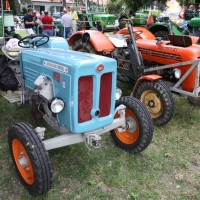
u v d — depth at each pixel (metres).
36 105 3.12
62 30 12.10
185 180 2.81
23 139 2.31
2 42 5.33
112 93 2.56
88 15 12.67
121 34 5.24
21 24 17.58
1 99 4.46
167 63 4.17
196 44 4.43
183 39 4.03
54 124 2.69
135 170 2.90
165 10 19.11
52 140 2.42
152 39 5.01
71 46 5.50
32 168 2.28
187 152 3.32
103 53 4.80
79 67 2.25
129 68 4.40
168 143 3.50
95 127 2.50
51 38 3.58
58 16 21.06
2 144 3.30
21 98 3.30
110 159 3.06
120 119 2.86
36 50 3.09
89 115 2.45
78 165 2.93
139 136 3.00
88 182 2.68
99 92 2.43
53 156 3.04
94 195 2.54
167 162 3.08
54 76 2.49
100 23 12.10
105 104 2.55
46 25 10.54
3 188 2.59
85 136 2.54
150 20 7.79
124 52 4.60
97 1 13.05
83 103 2.38
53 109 2.36
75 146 3.25
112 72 2.50
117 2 16.95
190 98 4.71
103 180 2.73
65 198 2.49
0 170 2.84
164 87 3.68
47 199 2.46
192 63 3.67
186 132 3.81
